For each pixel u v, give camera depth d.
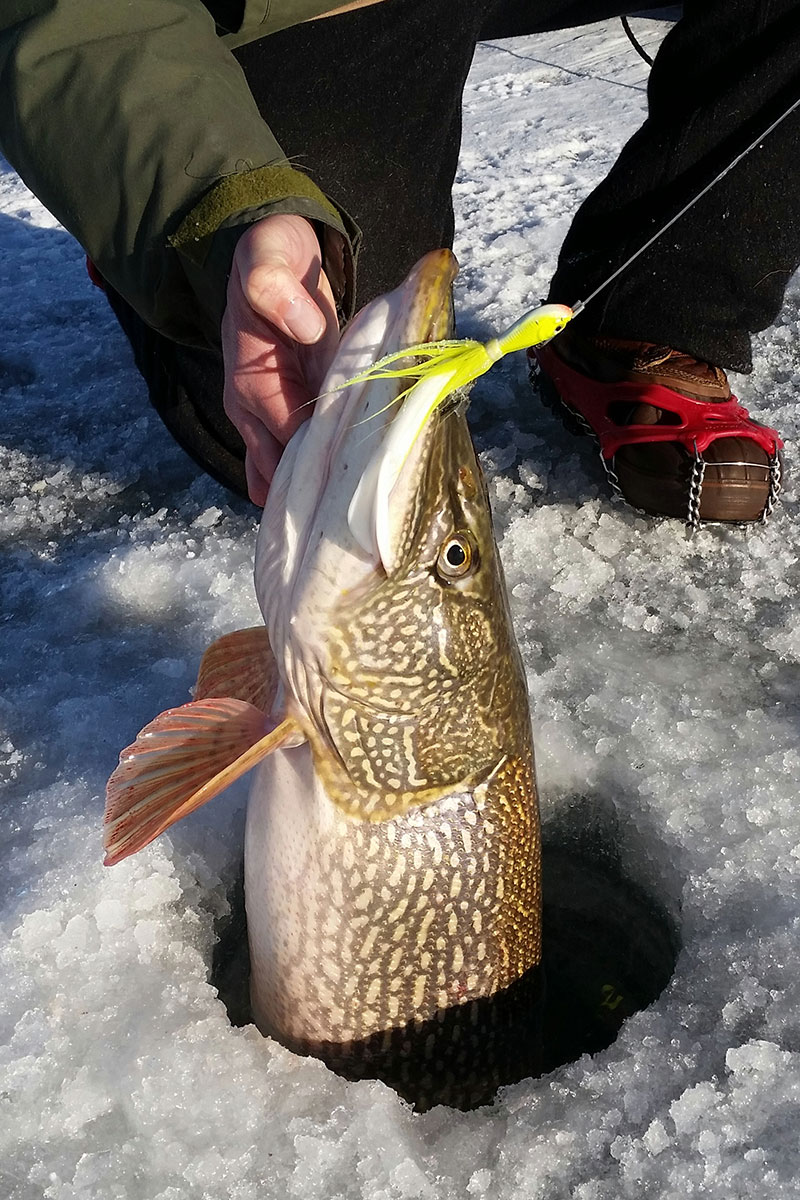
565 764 0.80
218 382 0.96
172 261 0.69
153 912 0.70
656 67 0.95
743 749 0.79
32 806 0.77
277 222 0.62
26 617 0.96
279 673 0.63
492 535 0.61
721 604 0.92
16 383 1.31
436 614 0.59
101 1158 0.59
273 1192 0.58
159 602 0.97
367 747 0.62
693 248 0.94
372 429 0.55
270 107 0.94
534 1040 0.71
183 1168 0.59
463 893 0.65
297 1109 0.61
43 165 0.71
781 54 0.86
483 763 0.64
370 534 0.56
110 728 0.83
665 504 0.98
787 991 0.63
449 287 0.54
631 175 0.96
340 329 0.67
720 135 0.91
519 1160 0.59
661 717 0.82
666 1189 0.56
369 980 0.66
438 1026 0.68
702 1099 0.59
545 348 1.07
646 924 0.78
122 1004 0.65
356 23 0.91
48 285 1.51
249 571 0.97
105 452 1.18
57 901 0.70
